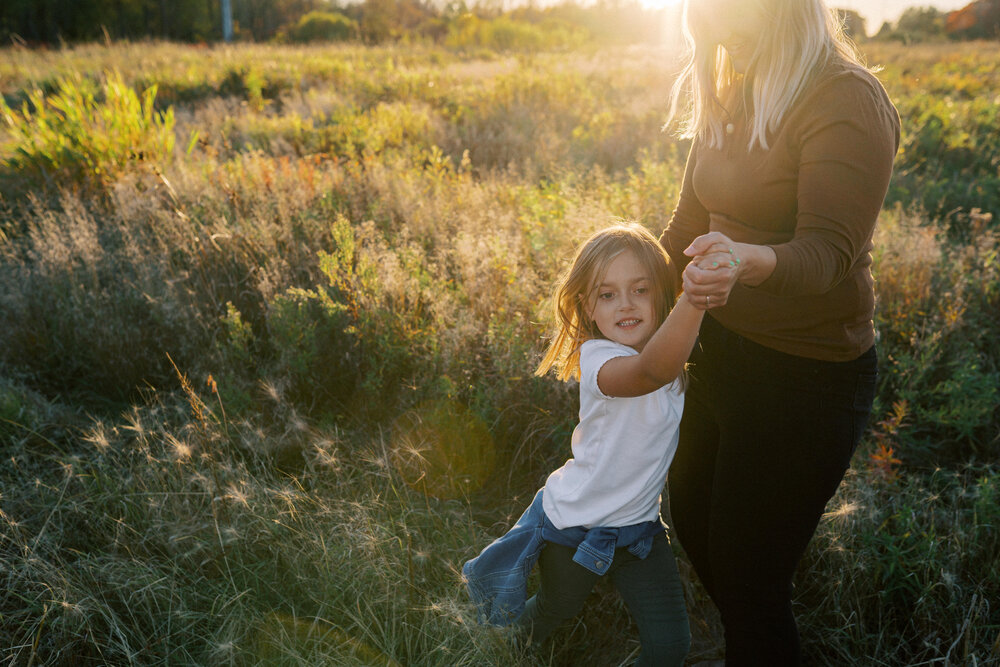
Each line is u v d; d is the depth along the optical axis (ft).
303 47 74.59
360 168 18.38
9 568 7.35
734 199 5.37
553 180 18.71
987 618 7.29
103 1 126.62
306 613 7.16
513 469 9.25
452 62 62.49
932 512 8.20
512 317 10.43
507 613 6.47
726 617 5.98
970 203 20.61
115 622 6.81
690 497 6.48
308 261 12.94
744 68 5.15
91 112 21.65
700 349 5.94
